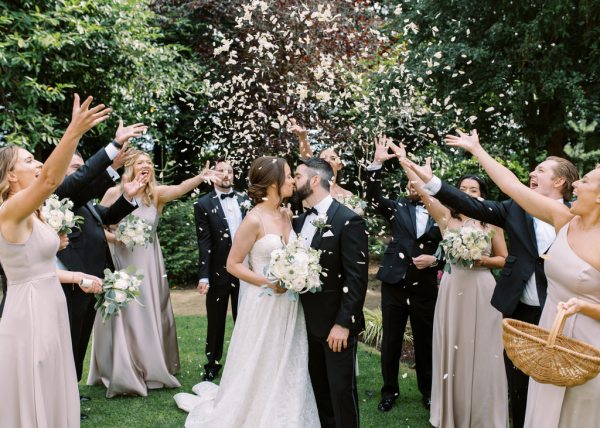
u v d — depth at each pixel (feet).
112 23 25.38
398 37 20.88
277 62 16.31
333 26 15.40
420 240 12.96
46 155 30.07
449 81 21.43
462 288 11.18
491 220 10.16
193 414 11.18
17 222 8.04
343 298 9.22
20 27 21.57
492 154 22.36
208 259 14.66
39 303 8.49
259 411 9.91
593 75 20.71
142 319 13.76
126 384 13.24
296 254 8.81
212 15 32.45
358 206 13.46
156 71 28.45
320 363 9.97
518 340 6.84
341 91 17.15
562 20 19.52
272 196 10.41
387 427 11.70
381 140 13.44
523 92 20.65
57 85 22.74
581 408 7.14
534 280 9.64
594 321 7.32
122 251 13.91
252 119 17.58
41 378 8.34
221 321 14.73
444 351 11.39
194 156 35.63
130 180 14.02
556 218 7.85
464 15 21.52
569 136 23.40
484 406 11.08
